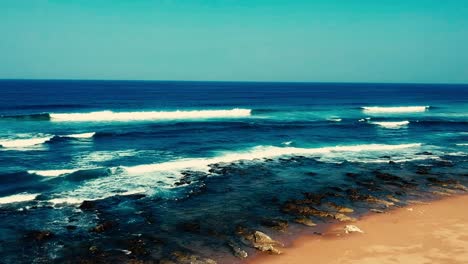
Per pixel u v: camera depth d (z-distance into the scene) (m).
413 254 12.18
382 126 40.38
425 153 27.84
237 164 23.52
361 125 40.34
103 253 12.18
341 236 13.65
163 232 13.88
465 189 19.58
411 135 35.28
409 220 15.27
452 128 39.62
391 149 29.08
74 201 16.77
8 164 21.98
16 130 32.56
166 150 26.69
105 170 21.08
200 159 24.38
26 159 23.20
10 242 12.87
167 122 39.50
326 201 17.30
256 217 15.38
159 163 23.09
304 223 14.82
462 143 31.77
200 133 33.38
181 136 31.78
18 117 38.19
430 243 13.05
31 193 17.58
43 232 13.41
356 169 23.12
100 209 15.95
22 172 20.06
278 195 18.17
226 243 12.96
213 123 38.75
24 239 13.11
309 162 24.59
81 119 40.03
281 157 25.72
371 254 12.20
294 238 13.48
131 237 13.41
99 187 18.64
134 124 37.50
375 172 22.27
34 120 38.59
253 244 12.84
